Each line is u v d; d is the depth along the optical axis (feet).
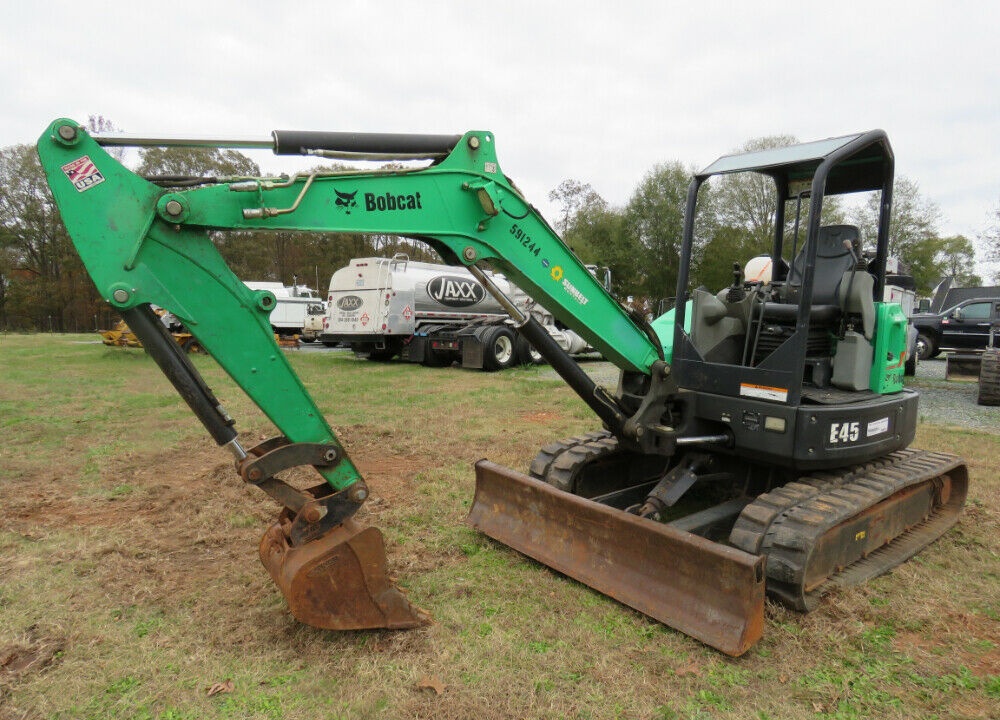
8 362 50.85
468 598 11.39
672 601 10.37
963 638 10.33
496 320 51.29
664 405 12.83
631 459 16.16
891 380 13.92
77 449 22.44
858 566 12.53
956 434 24.93
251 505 16.51
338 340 53.21
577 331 11.91
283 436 10.13
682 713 8.39
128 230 8.22
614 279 101.19
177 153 92.99
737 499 14.25
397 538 14.15
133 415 28.48
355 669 9.20
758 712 8.43
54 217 151.53
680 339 13.89
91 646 9.77
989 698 8.79
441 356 50.78
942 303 60.95
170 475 19.47
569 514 12.32
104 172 8.14
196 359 53.21
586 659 9.56
